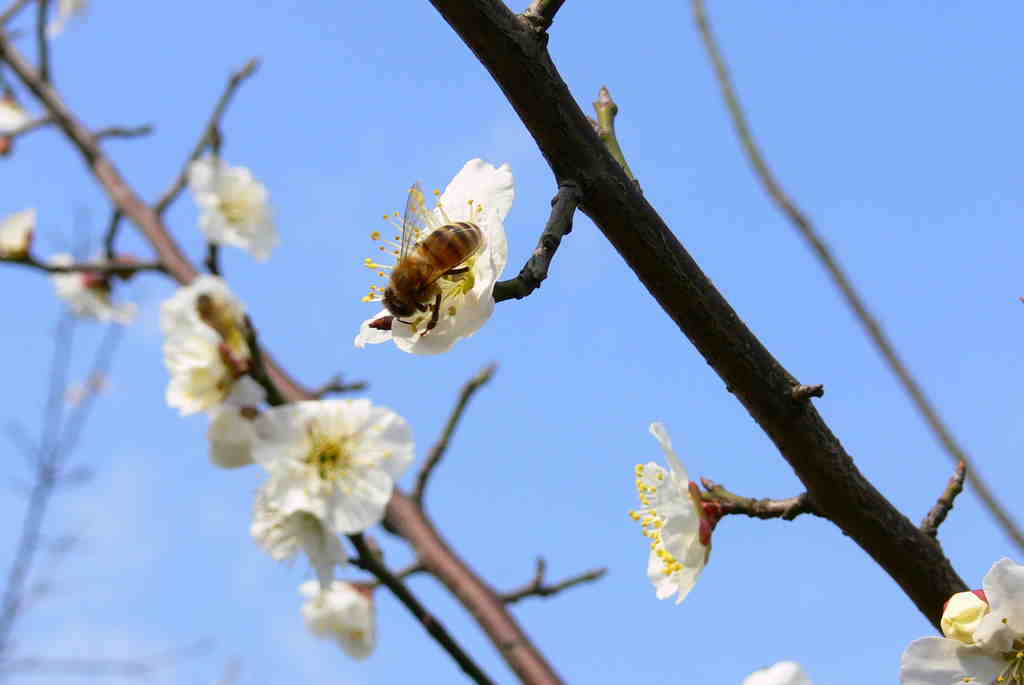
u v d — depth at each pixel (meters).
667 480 0.34
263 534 0.39
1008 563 0.30
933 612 0.31
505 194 0.31
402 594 0.38
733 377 0.30
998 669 0.30
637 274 0.30
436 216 0.32
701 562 0.33
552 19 0.29
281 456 0.39
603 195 0.29
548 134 0.29
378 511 0.39
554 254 0.29
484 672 0.39
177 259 0.58
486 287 0.30
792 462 0.31
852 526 0.31
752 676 0.31
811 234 0.32
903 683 0.30
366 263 0.32
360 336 0.31
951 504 0.31
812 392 0.30
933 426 0.31
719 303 0.30
